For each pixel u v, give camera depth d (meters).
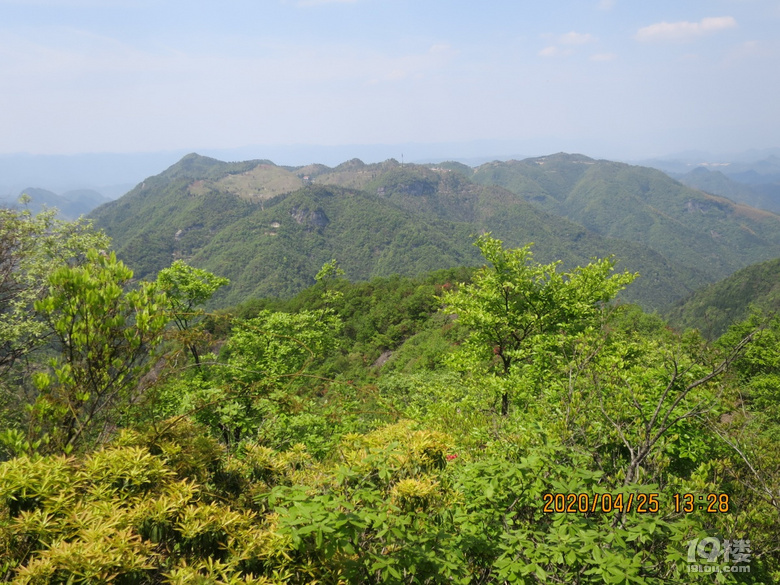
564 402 5.77
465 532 3.65
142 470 3.25
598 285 12.41
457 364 13.09
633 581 2.86
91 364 4.03
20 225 13.00
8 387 7.20
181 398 6.82
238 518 3.10
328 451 7.64
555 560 3.07
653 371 7.23
